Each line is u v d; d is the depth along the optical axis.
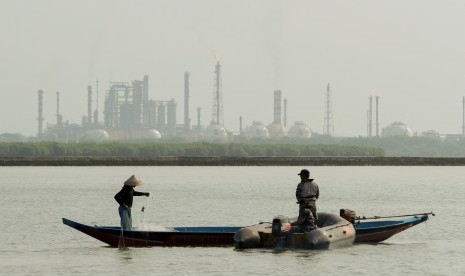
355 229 93.50
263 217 138.00
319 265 79.88
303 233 88.75
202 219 134.12
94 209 154.75
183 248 91.19
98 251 90.94
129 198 92.38
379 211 153.00
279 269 78.00
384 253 87.88
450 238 103.50
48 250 92.31
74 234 109.19
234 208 157.12
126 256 86.19
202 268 78.44
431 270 77.38
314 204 89.75
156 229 97.38
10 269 78.69
